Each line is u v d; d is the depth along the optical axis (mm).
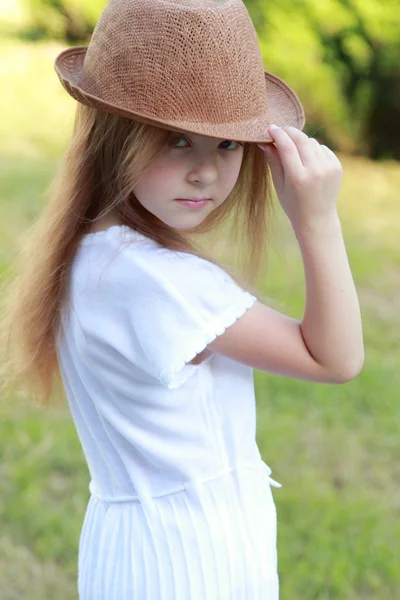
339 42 8242
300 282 5539
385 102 8602
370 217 7297
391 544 3166
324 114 8406
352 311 1468
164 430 1532
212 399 1564
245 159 1695
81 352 1570
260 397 4176
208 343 1446
